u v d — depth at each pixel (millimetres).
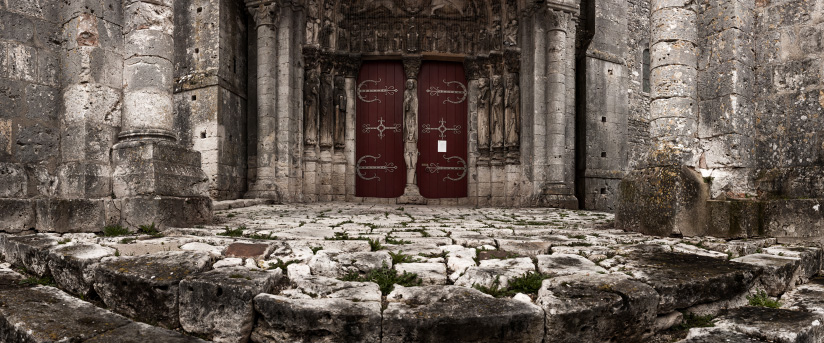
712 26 6188
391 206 13898
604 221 8297
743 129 5984
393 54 15305
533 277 3498
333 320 2832
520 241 4820
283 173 13508
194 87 12766
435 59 15633
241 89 13820
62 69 6285
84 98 6035
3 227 5465
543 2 14320
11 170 5832
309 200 14242
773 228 5445
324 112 14711
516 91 14820
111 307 3494
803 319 3217
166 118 6469
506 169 14797
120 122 6359
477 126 15555
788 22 5969
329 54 14781
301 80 14242
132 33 6375
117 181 6031
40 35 6207
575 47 15383
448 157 15672
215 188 12328
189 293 3197
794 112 5859
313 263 3797
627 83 16188
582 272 3635
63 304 3410
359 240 4941
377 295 3156
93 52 6141
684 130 6082
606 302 3021
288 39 13711
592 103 15281
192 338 3012
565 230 6359
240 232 5559
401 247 4547
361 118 15539
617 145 15664
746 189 5973
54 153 6219
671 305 3320
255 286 3111
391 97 15602
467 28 15539
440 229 6535
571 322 2914
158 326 3254
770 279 3920
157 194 5875
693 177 5848
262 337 3025
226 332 3061
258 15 13531
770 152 6016
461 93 15844
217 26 12625
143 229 5703
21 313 3160
